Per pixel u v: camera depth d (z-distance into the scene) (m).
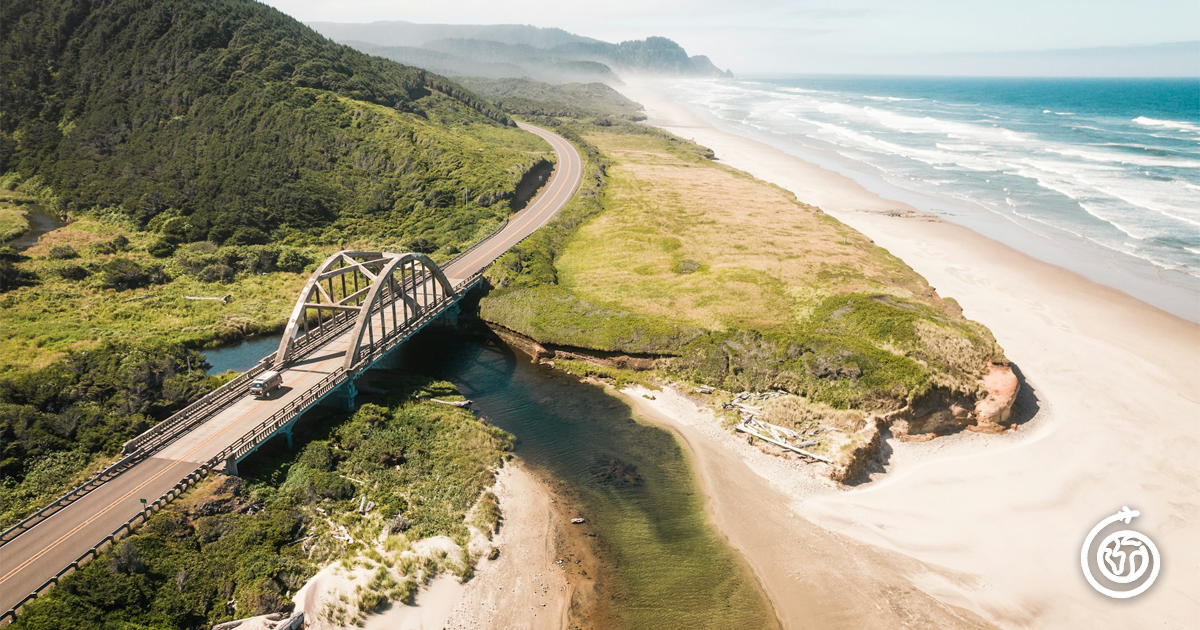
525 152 135.75
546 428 49.56
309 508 38.38
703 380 54.72
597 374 57.94
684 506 41.00
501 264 74.44
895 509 41.00
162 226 91.69
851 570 36.31
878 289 67.44
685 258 80.12
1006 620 33.38
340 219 98.31
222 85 118.44
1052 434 48.34
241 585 32.59
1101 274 77.62
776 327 59.59
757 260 77.94
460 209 100.12
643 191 114.94
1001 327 64.56
